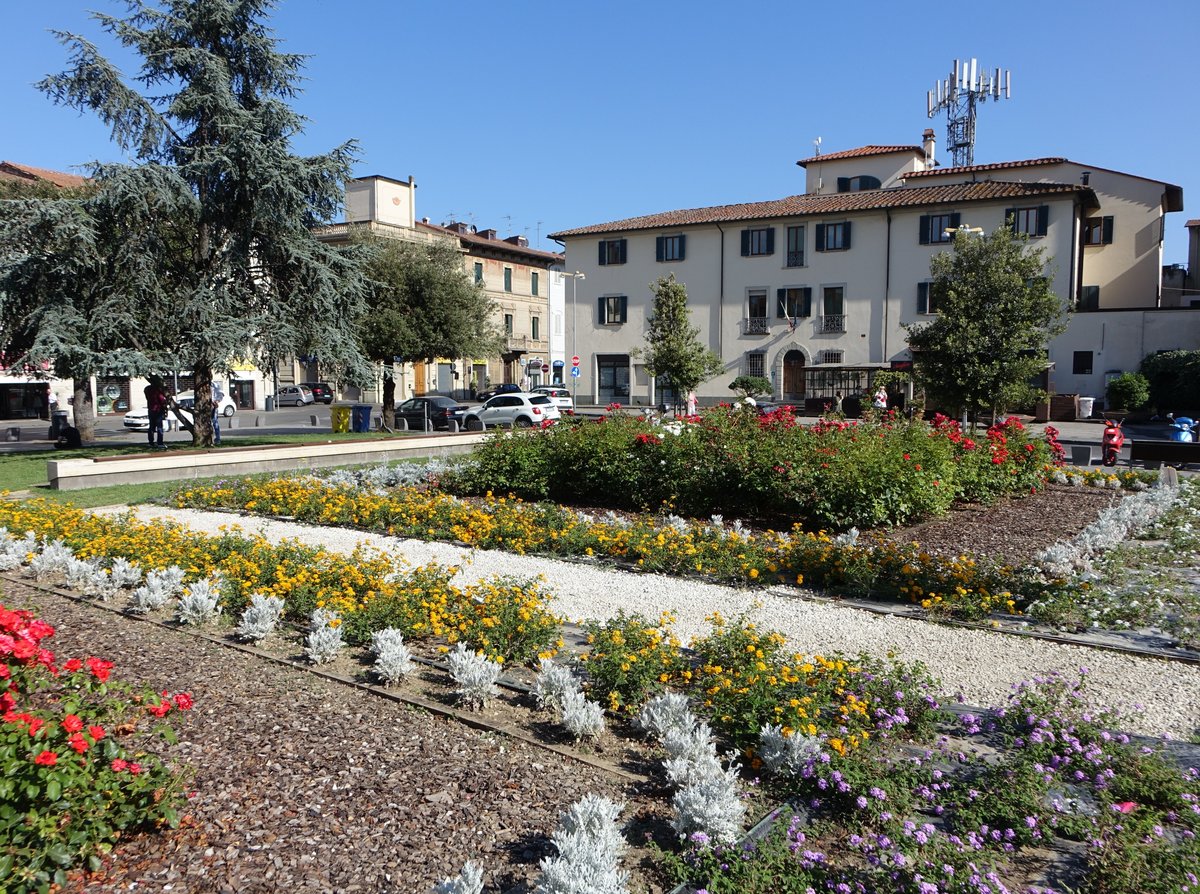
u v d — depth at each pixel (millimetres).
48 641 6641
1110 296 41656
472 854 3693
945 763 4461
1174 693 5691
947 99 50719
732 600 8117
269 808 4051
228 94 21688
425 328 32625
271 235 22766
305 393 56219
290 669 6094
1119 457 20984
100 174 20609
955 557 9602
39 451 24078
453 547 10672
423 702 5449
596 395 47531
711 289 43938
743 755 4637
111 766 3607
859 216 40062
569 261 47719
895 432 13625
